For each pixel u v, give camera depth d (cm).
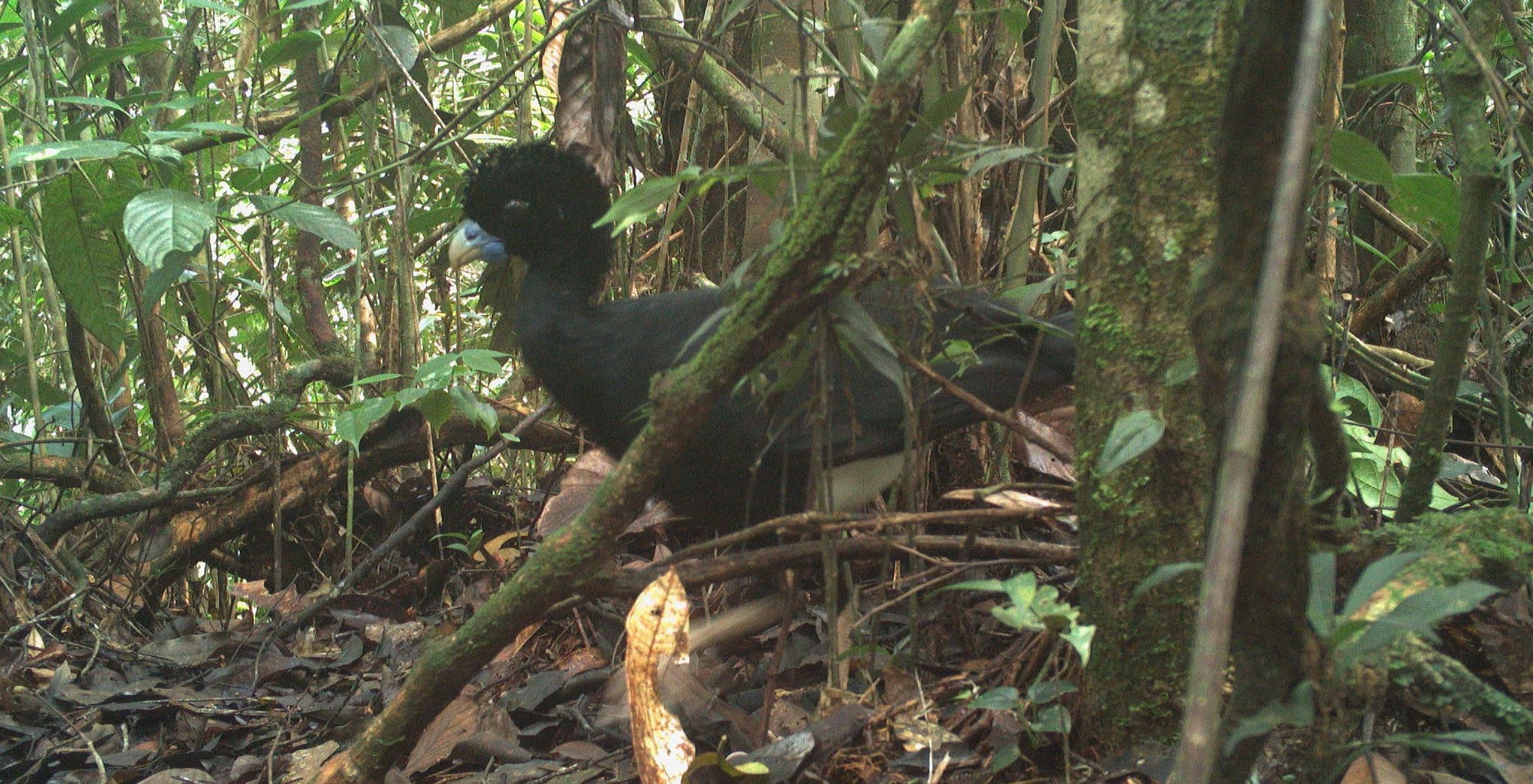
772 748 199
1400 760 179
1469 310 200
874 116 156
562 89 357
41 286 478
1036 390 275
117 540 429
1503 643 204
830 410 236
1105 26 180
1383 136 352
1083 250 188
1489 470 338
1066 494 286
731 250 407
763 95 357
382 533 452
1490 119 307
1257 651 117
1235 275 98
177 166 383
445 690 193
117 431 484
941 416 269
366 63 441
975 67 301
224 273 502
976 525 228
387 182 499
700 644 258
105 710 316
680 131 421
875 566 315
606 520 182
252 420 416
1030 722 200
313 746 292
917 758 202
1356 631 123
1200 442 177
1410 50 353
